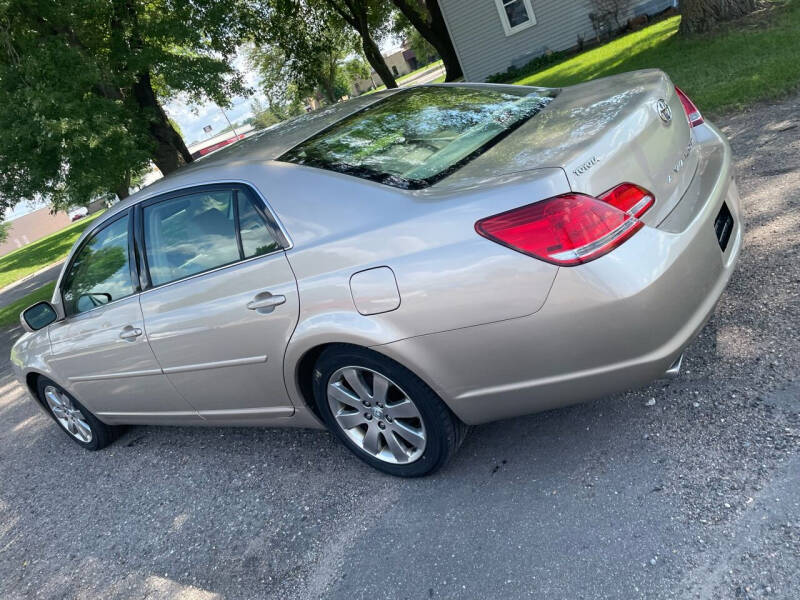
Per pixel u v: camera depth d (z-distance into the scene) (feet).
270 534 10.03
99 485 13.70
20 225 215.31
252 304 9.69
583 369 7.66
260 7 60.49
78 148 33.91
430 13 83.30
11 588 11.16
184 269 10.84
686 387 9.47
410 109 10.80
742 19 33.63
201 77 45.65
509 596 7.27
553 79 46.65
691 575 6.68
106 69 40.57
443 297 7.88
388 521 9.28
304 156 9.72
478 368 8.14
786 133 17.28
